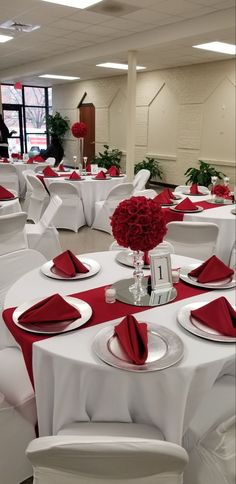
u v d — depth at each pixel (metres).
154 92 9.93
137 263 1.78
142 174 6.29
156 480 0.92
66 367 1.27
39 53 8.67
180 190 5.04
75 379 1.28
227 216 3.34
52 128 13.12
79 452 0.80
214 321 1.43
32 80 12.23
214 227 2.69
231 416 1.43
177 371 1.22
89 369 1.24
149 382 1.24
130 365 1.22
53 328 1.42
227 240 3.30
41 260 2.63
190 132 9.17
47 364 1.33
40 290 1.77
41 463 0.87
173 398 1.25
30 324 1.44
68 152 13.51
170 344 1.33
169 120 9.68
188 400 1.31
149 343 1.34
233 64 7.90
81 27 6.25
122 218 1.56
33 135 14.38
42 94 14.18
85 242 5.16
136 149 10.84
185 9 5.19
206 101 8.65
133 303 1.63
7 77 11.54
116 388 1.26
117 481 0.91
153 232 1.56
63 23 6.02
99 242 5.16
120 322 1.41
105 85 11.30
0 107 12.41
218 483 1.26
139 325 1.35
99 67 9.23
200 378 1.27
